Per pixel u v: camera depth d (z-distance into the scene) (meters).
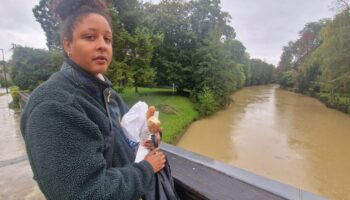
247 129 14.49
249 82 63.47
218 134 13.34
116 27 13.44
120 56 14.91
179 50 24.28
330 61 21.83
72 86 0.87
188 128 14.69
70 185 0.68
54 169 0.68
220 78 22.31
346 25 20.66
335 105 23.30
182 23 23.89
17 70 19.83
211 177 1.27
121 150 0.98
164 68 23.83
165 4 24.83
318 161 9.38
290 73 49.97
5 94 24.97
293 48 56.72
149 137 1.05
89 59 0.90
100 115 0.88
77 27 0.89
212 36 22.88
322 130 14.28
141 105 1.12
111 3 13.70
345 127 15.09
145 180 0.88
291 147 11.09
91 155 0.74
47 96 0.77
